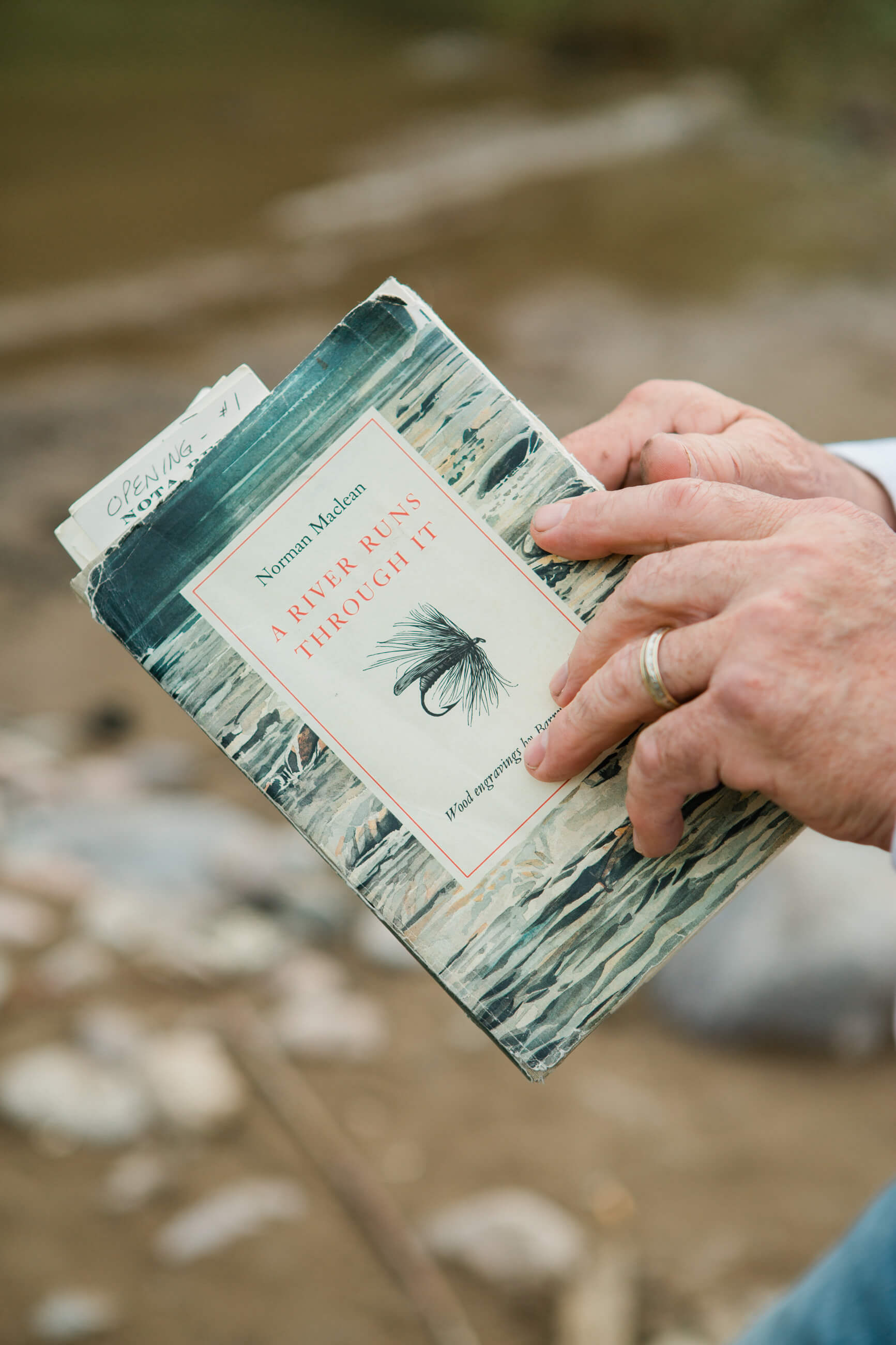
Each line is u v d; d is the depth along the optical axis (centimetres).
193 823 298
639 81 1198
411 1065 239
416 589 88
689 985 264
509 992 87
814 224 891
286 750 87
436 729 88
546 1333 183
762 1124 235
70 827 288
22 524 444
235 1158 208
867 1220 98
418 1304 184
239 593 87
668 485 83
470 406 88
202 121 904
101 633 400
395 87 1070
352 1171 207
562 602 88
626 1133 229
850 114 1138
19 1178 196
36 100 905
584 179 926
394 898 88
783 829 88
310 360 88
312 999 249
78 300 607
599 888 88
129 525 88
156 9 1198
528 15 1262
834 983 254
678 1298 193
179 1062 221
